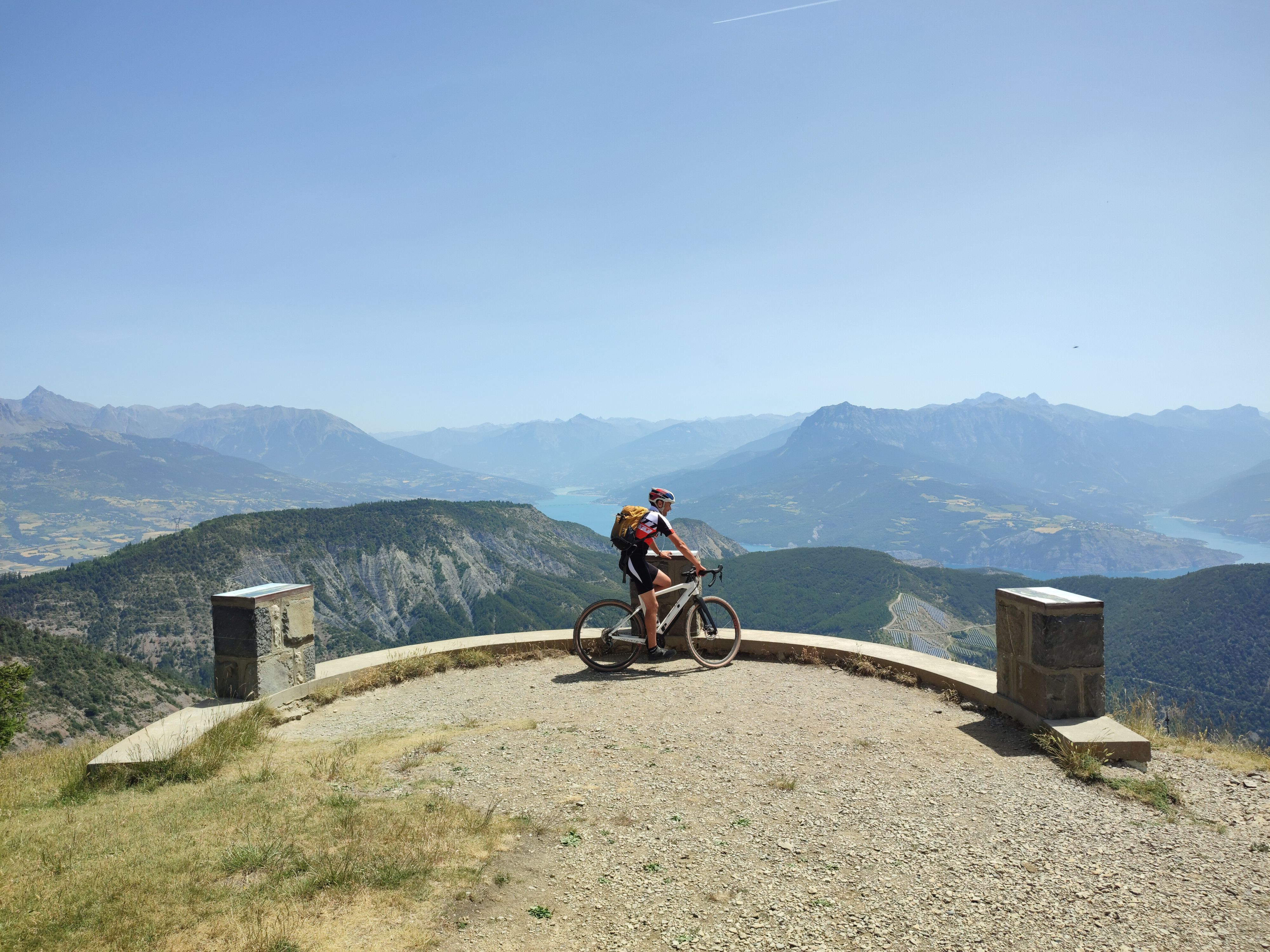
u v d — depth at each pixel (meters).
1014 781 5.34
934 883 3.83
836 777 5.44
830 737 6.38
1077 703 6.19
